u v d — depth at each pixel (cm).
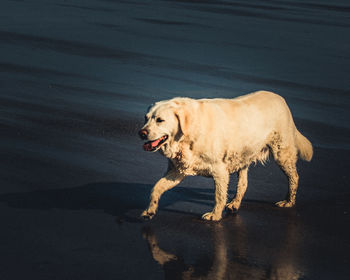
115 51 1791
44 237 646
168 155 680
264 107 742
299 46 1973
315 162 941
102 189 798
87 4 2794
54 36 1977
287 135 762
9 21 2220
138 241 646
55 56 1698
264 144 753
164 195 790
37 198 757
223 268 590
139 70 1563
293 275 581
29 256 602
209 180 852
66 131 1055
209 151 686
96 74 1511
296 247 644
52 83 1407
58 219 696
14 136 1014
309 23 2488
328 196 805
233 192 820
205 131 677
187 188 819
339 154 985
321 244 654
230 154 708
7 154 919
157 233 668
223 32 2178
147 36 2042
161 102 670
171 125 657
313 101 1324
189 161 686
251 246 643
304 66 1684
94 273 573
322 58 1802
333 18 2686
